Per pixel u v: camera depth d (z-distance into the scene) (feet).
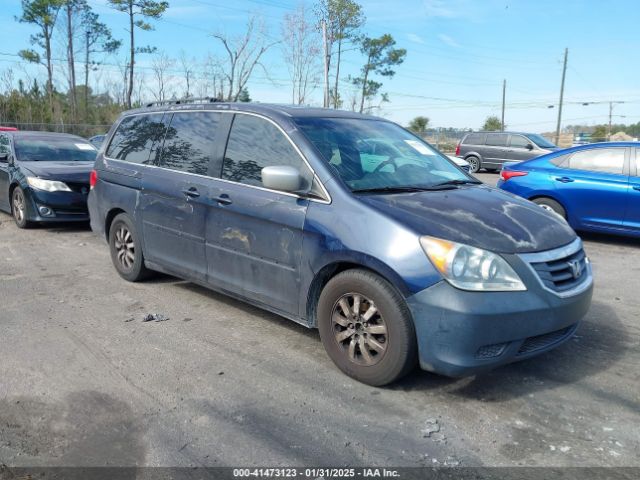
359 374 12.03
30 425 10.42
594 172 27.25
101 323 15.74
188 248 16.21
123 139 19.71
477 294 10.59
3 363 13.03
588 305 12.25
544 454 9.68
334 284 12.21
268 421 10.64
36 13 125.49
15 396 11.48
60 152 32.94
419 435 10.21
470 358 10.73
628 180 26.18
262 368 12.91
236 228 14.42
